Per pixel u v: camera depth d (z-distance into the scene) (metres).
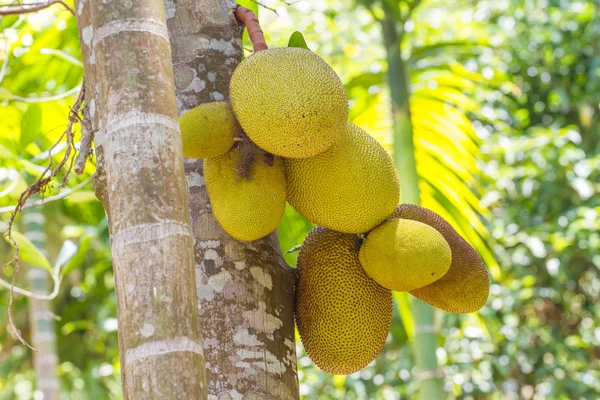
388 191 3.96
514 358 9.56
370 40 9.63
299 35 4.14
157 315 3.32
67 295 10.41
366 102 6.93
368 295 4.08
